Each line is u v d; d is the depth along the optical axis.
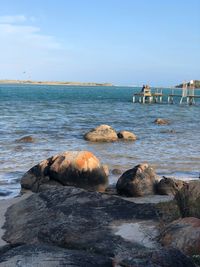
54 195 12.20
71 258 6.93
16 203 12.88
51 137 32.06
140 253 7.01
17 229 10.42
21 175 19.12
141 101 87.25
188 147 28.52
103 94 140.12
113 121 46.62
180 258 6.82
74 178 15.84
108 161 22.89
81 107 68.81
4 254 7.38
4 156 23.70
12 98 93.00
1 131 35.06
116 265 6.80
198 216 9.20
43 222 10.20
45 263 6.72
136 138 32.09
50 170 16.05
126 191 15.34
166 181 15.66
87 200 11.48
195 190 9.56
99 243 8.31
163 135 35.03
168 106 76.44
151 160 23.45
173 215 9.83
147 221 9.92
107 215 10.27
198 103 92.69
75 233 8.83
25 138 29.45
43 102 80.44
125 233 9.05
